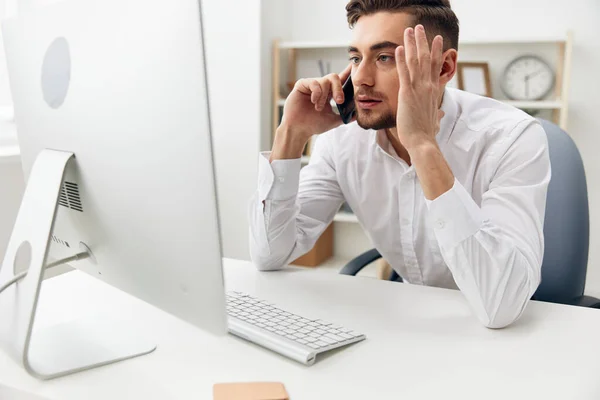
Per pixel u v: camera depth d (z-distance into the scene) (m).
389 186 1.49
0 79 2.44
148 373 0.88
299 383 0.85
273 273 1.39
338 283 1.31
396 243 1.56
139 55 0.75
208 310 0.78
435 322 1.09
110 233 0.89
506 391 0.83
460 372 0.89
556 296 1.51
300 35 3.87
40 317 1.09
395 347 0.97
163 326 1.05
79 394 0.82
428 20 1.19
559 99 3.34
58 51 0.90
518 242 1.12
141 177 0.79
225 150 3.60
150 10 0.73
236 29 3.47
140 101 0.76
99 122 0.84
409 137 1.10
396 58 1.10
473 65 3.44
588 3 3.33
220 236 0.73
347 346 0.98
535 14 3.42
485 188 1.36
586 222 1.51
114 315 1.10
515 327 1.07
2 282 0.95
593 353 0.95
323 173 1.58
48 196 0.89
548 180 1.26
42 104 0.96
